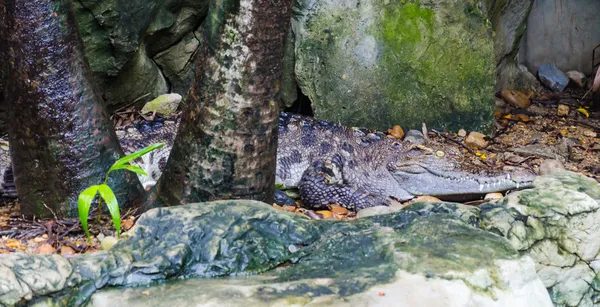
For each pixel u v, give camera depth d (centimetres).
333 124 608
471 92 640
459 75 634
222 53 367
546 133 666
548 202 355
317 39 606
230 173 385
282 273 288
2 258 262
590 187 388
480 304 267
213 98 374
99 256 281
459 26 628
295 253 306
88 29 523
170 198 400
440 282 268
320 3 603
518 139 650
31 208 424
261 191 395
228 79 369
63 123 402
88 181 413
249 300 257
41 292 260
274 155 396
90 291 270
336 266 291
